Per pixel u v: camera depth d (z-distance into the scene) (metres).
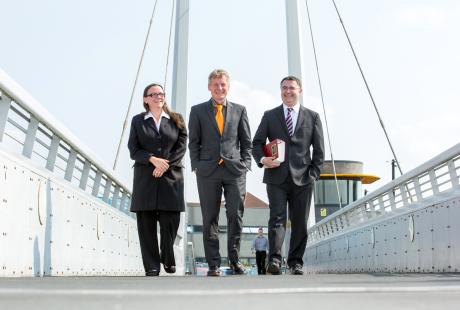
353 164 41.97
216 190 6.11
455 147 5.57
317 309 1.23
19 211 4.36
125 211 9.98
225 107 6.19
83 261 6.30
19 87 4.28
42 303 1.30
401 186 7.68
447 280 2.93
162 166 5.67
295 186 6.31
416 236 6.93
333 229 13.27
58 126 5.21
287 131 6.36
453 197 5.72
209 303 1.34
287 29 17.05
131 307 1.23
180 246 17.91
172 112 5.94
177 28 19.28
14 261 4.25
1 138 4.31
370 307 1.28
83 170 6.86
